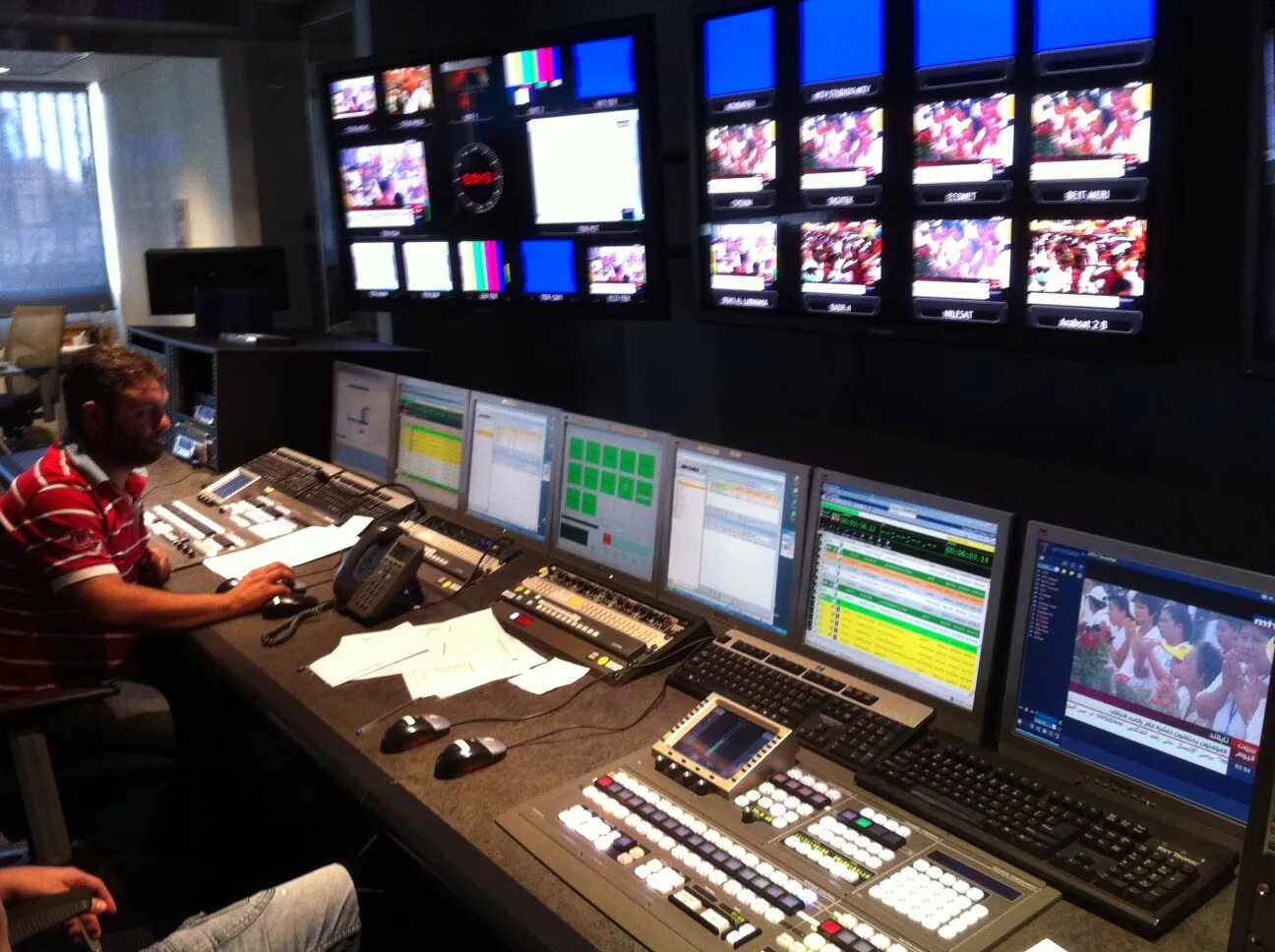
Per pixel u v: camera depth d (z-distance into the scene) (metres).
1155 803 1.56
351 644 2.35
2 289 8.15
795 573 2.07
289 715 2.05
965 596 1.79
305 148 5.71
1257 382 2.20
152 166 7.19
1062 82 2.17
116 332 7.92
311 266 5.89
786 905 1.42
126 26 5.12
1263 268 1.92
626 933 1.40
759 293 2.88
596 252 3.21
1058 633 1.68
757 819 1.62
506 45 3.20
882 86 2.45
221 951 1.70
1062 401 2.58
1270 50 1.83
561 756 1.86
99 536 2.46
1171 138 2.05
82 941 1.75
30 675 2.50
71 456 2.51
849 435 3.10
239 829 2.88
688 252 3.39
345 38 5.04
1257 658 1.45
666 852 1.56
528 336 4.11
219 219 6.37
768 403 3.31
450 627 2.40
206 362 4.04
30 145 8.03
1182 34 1.99
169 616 2.44
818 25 2.54
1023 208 2.29
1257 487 2.25
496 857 1.58
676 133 3.34
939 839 1.56
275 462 3.59
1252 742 1.46
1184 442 2.36
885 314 2.61
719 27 2.74
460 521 2.95
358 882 2.17
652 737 1.92
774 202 2.76
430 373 3.86
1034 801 1.58
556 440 2.63
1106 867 1.44
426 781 1.80
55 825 1.99
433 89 3.43
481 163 3.38
